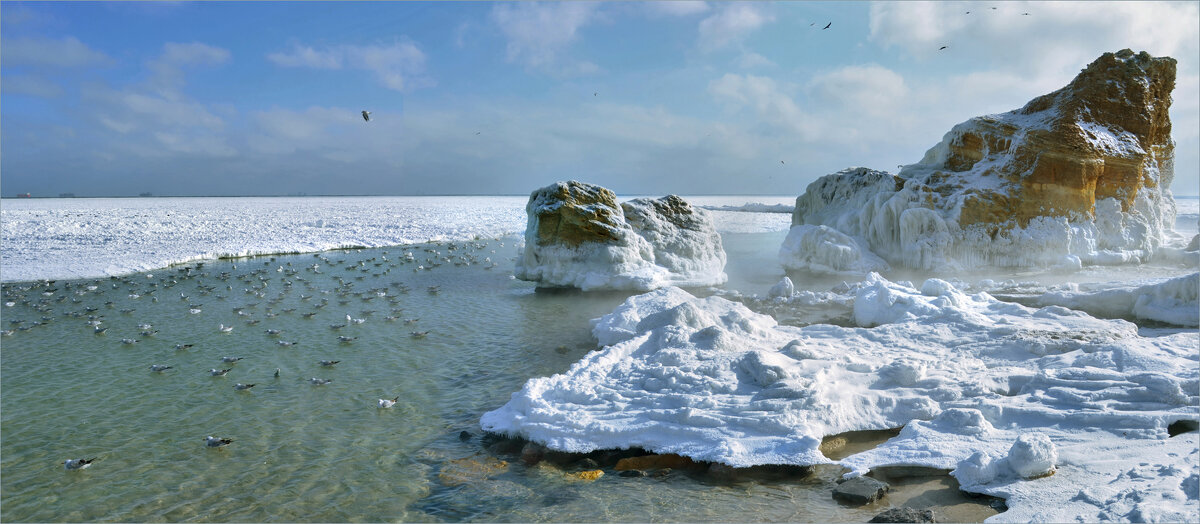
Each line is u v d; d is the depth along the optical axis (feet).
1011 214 91.71
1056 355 39.32
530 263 86.58
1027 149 92.58
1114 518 21.39
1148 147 100.63
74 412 38.04
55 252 111.45
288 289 80.59
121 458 31.81
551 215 83.35
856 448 30.94
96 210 263.08
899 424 32.60
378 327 59.72
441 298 75.15
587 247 82.43
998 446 28.68
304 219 210.38
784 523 24.48
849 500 25.84
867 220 99.40
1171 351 38.73
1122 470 25.45
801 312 64.18
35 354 50.75
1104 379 34.37
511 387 42.19
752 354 38.32
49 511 26.81
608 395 35.83
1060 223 90.94
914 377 36.22
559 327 59.31
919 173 104.22
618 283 79.25
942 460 28.09
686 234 88.28
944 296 55.72
